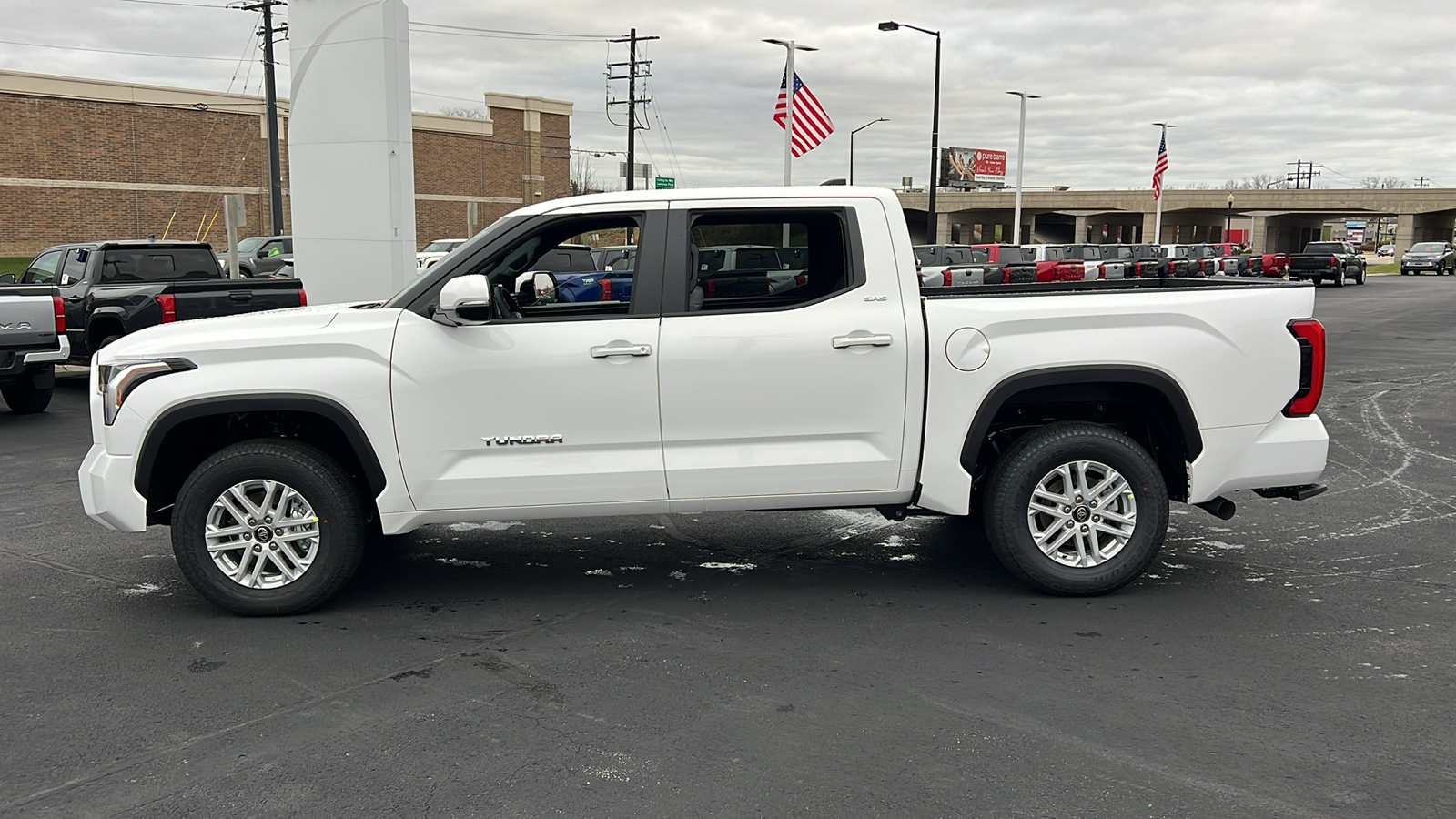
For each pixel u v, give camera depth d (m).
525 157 60.25
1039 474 5.30
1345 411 11.66
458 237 57.56
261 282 13.16
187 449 5.48
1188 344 5.24
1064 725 3.98
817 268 5.73
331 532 5.16
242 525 5.18
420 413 5.09
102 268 13.65
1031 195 91.62
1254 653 4.68
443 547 6.53
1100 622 5.09
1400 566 5.98
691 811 3.38
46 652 4.77
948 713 4.09
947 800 3.43
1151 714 4.07
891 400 5.21
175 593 5.63
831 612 5.28
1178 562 6.09
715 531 6.86
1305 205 86.44
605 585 5.75
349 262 15.30
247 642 4.91
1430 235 90.06
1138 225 98.88
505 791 3.51
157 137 45.78
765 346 5.13
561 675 4.50
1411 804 3.39
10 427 11.16
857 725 3.99
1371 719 4.01
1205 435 5.32
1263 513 7.20
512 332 5.11
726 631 5.03
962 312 5.21
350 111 14.97
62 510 7.49
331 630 5.06
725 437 5.20
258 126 49.28
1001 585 5.70
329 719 4.07
